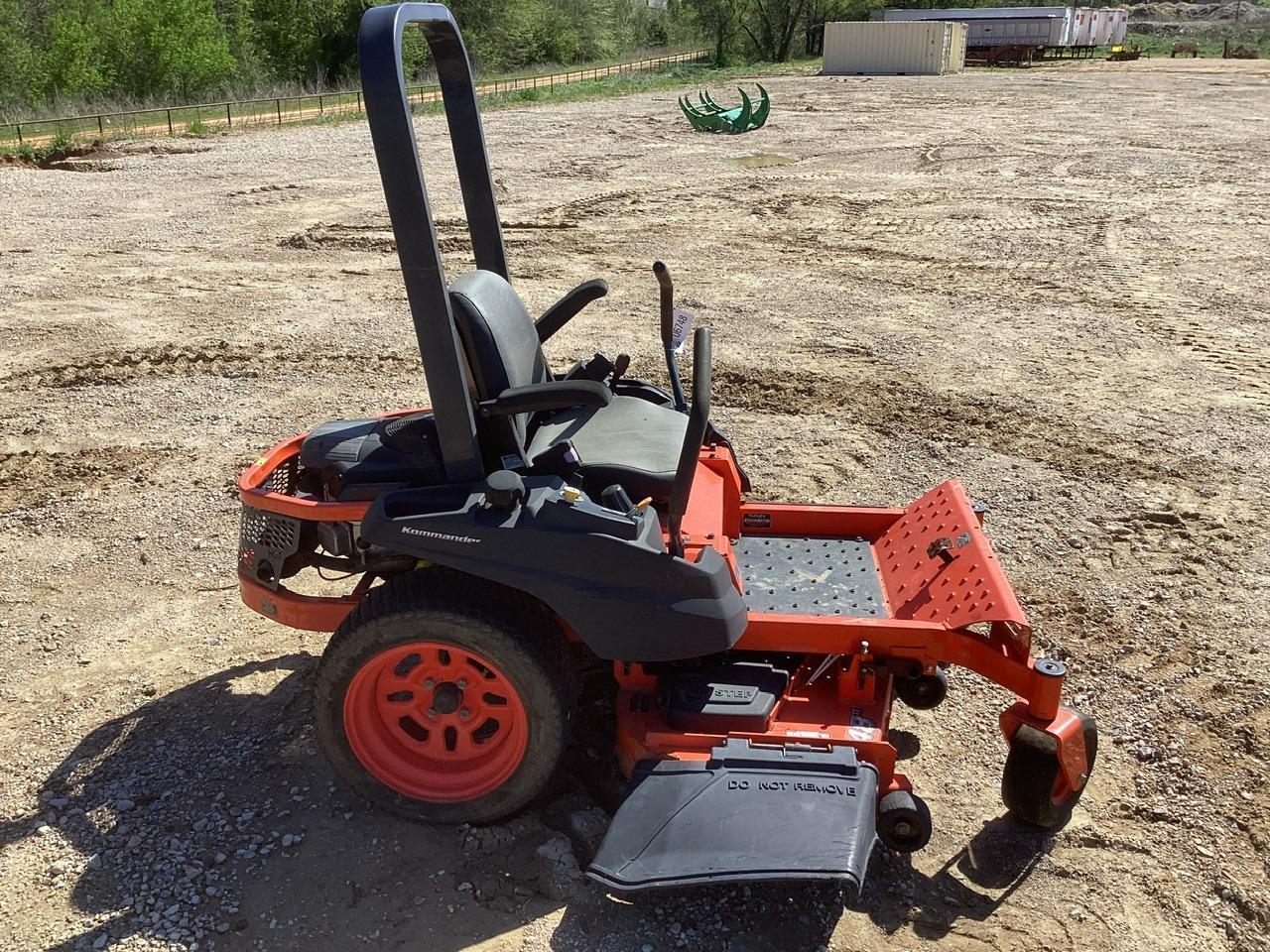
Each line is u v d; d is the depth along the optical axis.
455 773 3.38
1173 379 7.87
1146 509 5.78
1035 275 10.91
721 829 2.87
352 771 3.36
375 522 3.10
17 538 5.52
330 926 3.06
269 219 14.11
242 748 3.84
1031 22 50.06
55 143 22.08
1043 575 5.09
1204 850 3.39
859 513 4.23
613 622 3.03
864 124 24.69
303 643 4.55
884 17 56.00
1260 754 3.83
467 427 3.12
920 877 3.28
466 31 55.19
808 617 3.35
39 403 7.56
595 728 3.88
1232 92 32.09
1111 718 4.05
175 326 9.39
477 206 3.62
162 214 14.53
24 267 11.56
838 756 3.07
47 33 40.03
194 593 4.97
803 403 7.46
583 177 17.36
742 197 15.40
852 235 12.90
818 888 3.21
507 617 3.08
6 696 4.19
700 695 3.29
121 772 3.72
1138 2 96.56
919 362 8.29
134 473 6.34
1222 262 11.30
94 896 3.17
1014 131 22.80
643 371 8.12
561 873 3.23
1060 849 3.39
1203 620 4.69
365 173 18.09
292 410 7.38
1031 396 7.54
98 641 4.58
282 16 45.16
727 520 4.21
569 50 65.25
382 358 8.48
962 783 3.69
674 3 84.31
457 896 3.18
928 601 3.54
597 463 3.43
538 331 3.96
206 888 3.20
